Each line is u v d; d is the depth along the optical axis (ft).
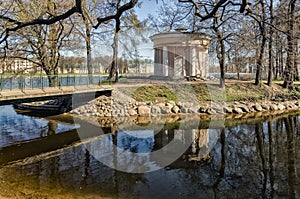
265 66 74.02
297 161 28.86
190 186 22.91
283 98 69.10
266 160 29.32
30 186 22.72
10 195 21.02
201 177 24.79
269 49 62.85
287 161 28.91
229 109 58.80
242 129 44.09
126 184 23.17
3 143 36.29
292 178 24.44
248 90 69.15
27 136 40.04
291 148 33.63
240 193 21.67
